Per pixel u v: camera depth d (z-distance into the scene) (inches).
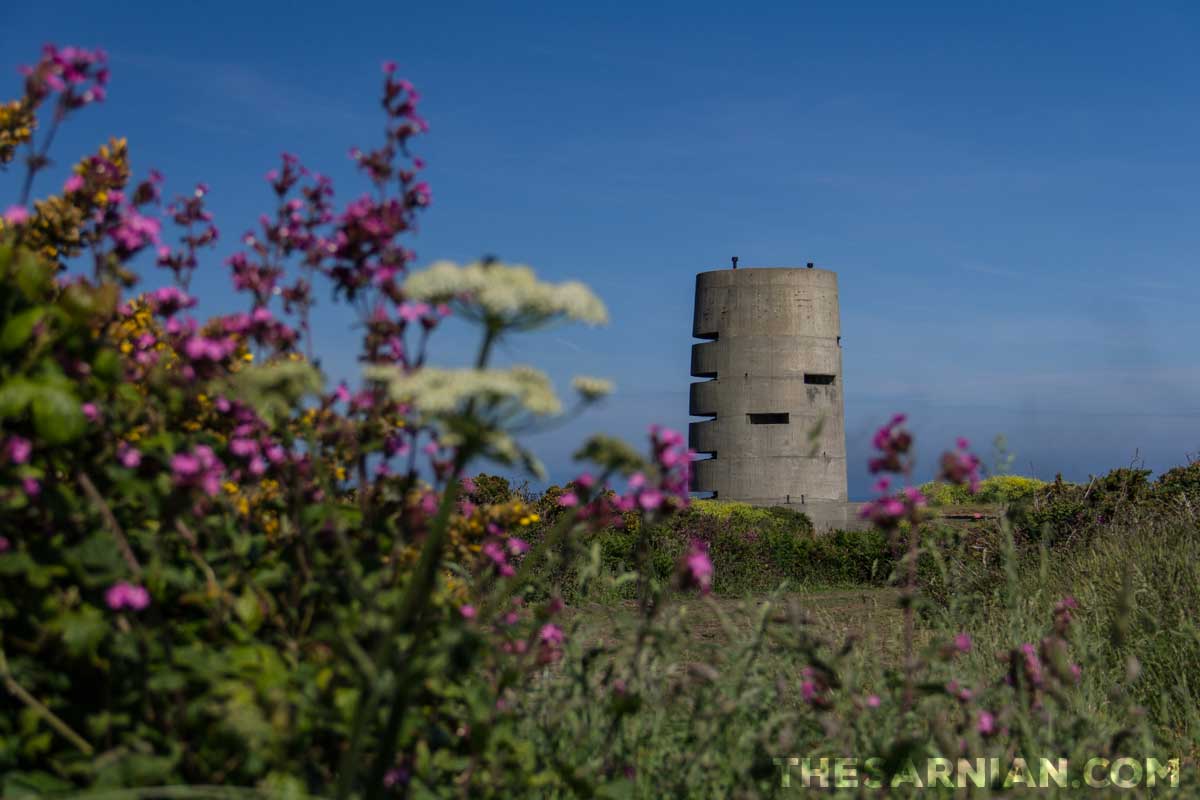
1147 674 207.5
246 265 126.0
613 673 140.2
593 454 99.0
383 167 120.2
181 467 95.7
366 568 117.3
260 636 110.5
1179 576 257.9
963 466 126.9
